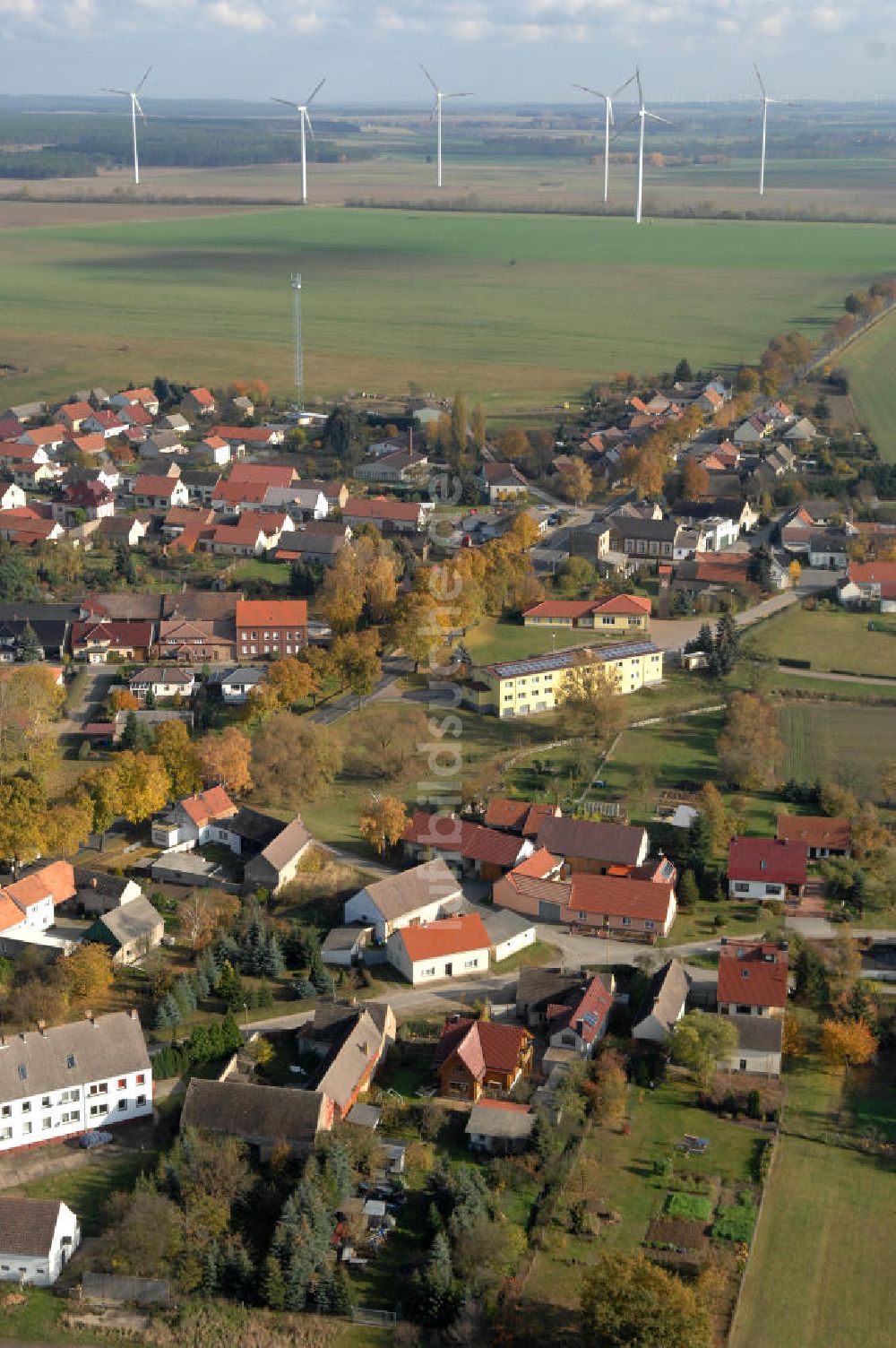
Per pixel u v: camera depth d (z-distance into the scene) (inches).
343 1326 6038.4
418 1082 7495.1
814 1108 7401.6
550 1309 6063.0
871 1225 6609.3
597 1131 7155.5
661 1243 6427.2
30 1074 6919.3
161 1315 6053.2
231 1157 6619.1
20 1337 5930.1
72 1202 6599.4
